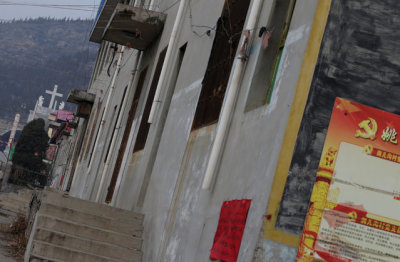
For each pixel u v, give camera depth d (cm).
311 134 672
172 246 1031
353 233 657
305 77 682
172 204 1119
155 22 1722
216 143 869
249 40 879
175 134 1267
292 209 660
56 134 6500
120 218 1300
